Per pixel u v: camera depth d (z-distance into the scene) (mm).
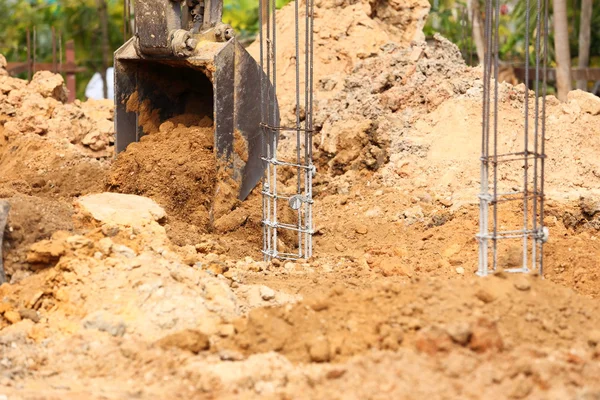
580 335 13586
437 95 22656
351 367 12695
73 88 33219
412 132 22172
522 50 38406
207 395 12484
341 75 24656
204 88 20891
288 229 18938
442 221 19797
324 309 13922
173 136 19938
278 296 15680
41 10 40562
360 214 20453
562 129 22016
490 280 14164
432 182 21047
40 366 13586
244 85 19234
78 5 40000
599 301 15359
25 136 23266
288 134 23422
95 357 13602
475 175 20953
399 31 27297
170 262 15469
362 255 18531
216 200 19125
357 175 21938
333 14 26219
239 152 19312
